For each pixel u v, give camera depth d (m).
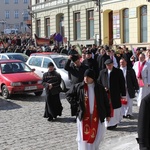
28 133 9.38
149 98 3.74
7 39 37.72
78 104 6.79
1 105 13.86
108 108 6.89
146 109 3.70
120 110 9.91
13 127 10.11
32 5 46.44
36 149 7.86
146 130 3.67
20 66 16.66
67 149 7.78
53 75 10.98
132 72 11.01
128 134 9.04
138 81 11.77
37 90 15.57
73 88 6.91
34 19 45.88
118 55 18.09
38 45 30.88
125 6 30.20
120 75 9.77
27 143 8.40
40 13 44.50
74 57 10.08
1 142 8.54
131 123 10.34
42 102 14.42
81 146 6.71
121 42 31.14
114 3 31.48
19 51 28.94
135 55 18.39
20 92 15.23
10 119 11.22
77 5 36.84
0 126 10.27
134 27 29.50
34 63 18.97
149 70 11.66
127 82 10.94
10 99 15.28
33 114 11.96
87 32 35.72
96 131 6.65
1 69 16.08
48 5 42.34
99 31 33.41
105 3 32.69
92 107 6.67
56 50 28.28
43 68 18.23
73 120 10.87
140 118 3.71
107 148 7.68
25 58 21.58
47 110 10.88
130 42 30.09
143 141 3.65
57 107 10.91
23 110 12.73
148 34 28.12
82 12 36.06
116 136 8.85
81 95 6.70
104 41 33.31
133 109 12.41
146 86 11.71
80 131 6.72
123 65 11.03
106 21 33.41
